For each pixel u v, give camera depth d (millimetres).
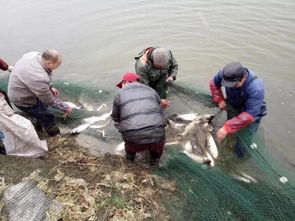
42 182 3686
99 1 9688
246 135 4191
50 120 4742
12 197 3436
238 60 6688
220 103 4727
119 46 7375
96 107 5496
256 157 4023
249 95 3852
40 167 3973
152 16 8508
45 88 4090
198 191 3615
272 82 6000
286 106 5371
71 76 6434
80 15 8812
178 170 3965
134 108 3529
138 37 7641
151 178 3873
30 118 5168
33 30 8133
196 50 7086
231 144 4215
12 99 4352
